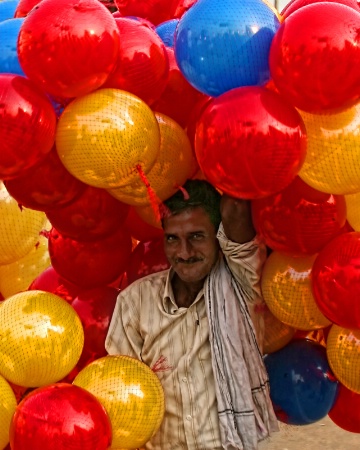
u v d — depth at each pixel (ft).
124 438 9.14
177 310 9.90
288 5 9.64
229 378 9.53
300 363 10.37
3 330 9.12
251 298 9.86
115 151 8.38
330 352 9.80
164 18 10.93
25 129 8.27
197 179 9.83
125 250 10.66
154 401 9.23
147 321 9.96
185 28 8.49
